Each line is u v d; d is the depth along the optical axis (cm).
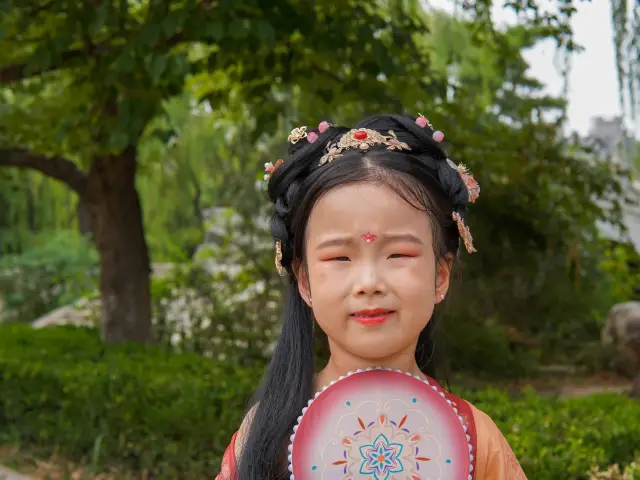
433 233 139
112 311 650
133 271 655
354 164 136
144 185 1028
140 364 511
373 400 138
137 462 455
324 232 136
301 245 144
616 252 885
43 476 466
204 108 833
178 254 830
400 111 464
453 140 498
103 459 460
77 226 1273
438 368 169
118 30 481
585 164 622
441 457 136
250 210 759
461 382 630
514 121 644
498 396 375
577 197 624
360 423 137
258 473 144
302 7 439
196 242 1065
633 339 707
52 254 1209
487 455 142
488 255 637
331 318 136
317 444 137
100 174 645
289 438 145
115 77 424
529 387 399
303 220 140
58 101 643
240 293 775
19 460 488
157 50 460
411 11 537
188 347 739
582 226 658
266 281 753
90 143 559
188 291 820
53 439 509
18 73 541
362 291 132
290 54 482
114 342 647
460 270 161
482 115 621
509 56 501
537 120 579
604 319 836
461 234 141
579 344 784
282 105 564
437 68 661
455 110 504
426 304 136
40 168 646
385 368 141
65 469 454
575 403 366
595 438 303
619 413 339
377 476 135
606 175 609
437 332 166
